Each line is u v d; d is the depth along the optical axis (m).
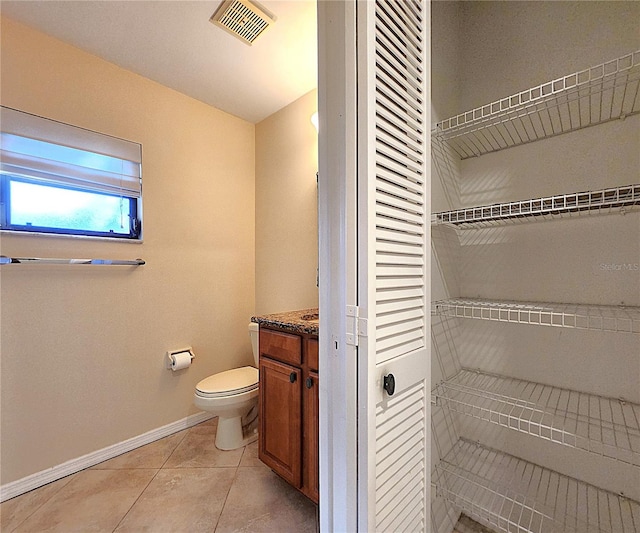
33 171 1.65
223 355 2.49
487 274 1.42
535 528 1.23
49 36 1.70
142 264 2.04
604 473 1.12
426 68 0.99
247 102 2.37
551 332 1.25
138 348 2.05
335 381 0.79
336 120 0.78
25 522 1.43
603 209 1.11
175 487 1.65
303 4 1.52
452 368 1.43
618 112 1.12
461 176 1.51
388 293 0.81
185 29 1.67
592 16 1.17
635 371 1.08
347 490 0.77
